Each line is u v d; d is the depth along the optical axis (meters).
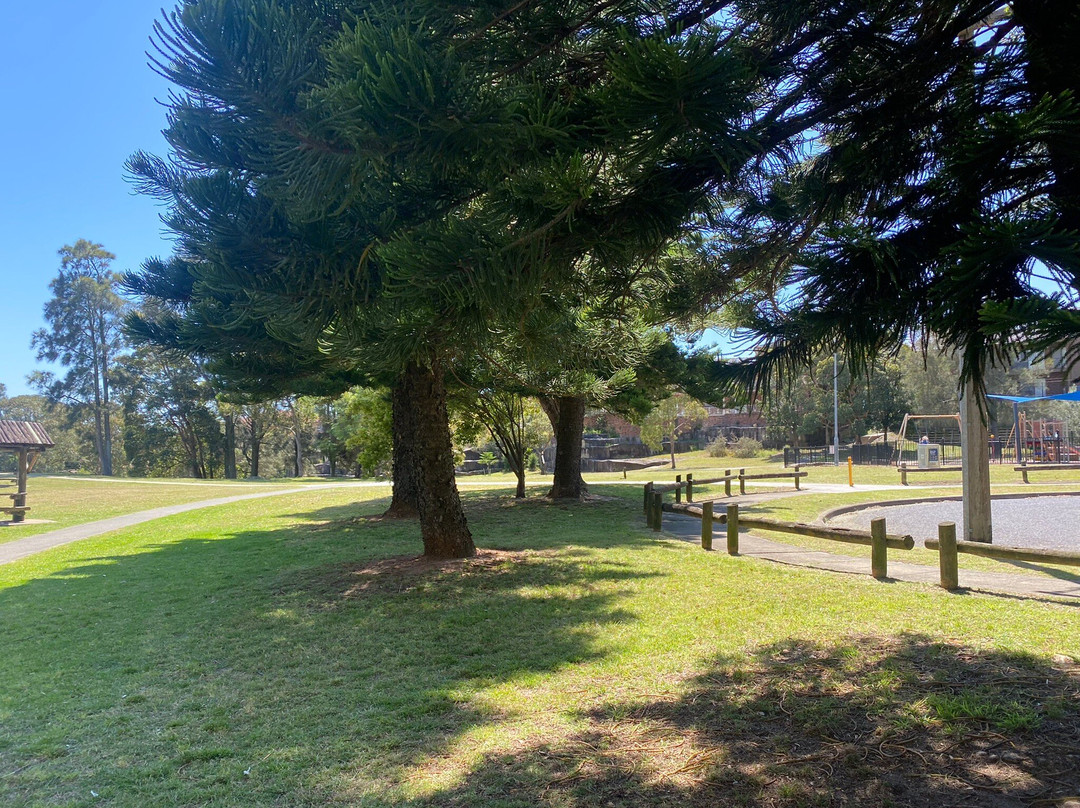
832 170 3.19
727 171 2.62
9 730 4.64
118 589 9.51
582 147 2.79
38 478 43.00
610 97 2.52
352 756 3.98
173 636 6.86
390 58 2.49
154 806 3.52
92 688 5.43
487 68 3.11
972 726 3.70
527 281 3.01
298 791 3.59
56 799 3.64
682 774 3.48
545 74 3.26
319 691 5.11
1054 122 1.88
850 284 2.47
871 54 3.01
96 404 56.06
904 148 2.99
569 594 7.63
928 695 4.15
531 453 32.50
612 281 3.67
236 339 9.30
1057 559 6.70
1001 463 32.66
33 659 6.30
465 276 2.87
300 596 8.23
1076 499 19.22
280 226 4.02
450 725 4.36
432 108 2.57
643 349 11.06
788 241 3.66
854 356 2.55
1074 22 2.29
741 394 3.19
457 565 9.27
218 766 3.95
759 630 6.00
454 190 3.50
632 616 6.67
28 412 74.56
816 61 3.10
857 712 4.04
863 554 10.30
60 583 10.24
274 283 4.01
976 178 2.25
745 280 3.99
